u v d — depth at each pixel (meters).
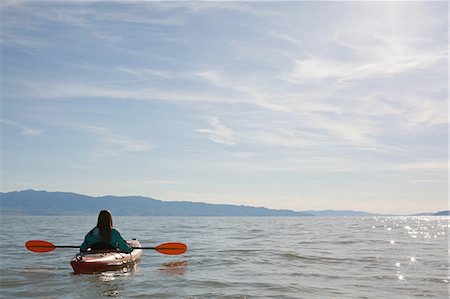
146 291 9.15
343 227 44.69
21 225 43.69
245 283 10.06
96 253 11.93
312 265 13.09
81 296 8.70
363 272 11.80
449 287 9.78
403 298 8.68
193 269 12.14
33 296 8.70
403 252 16.91
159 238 23.73
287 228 40.31
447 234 33.25
